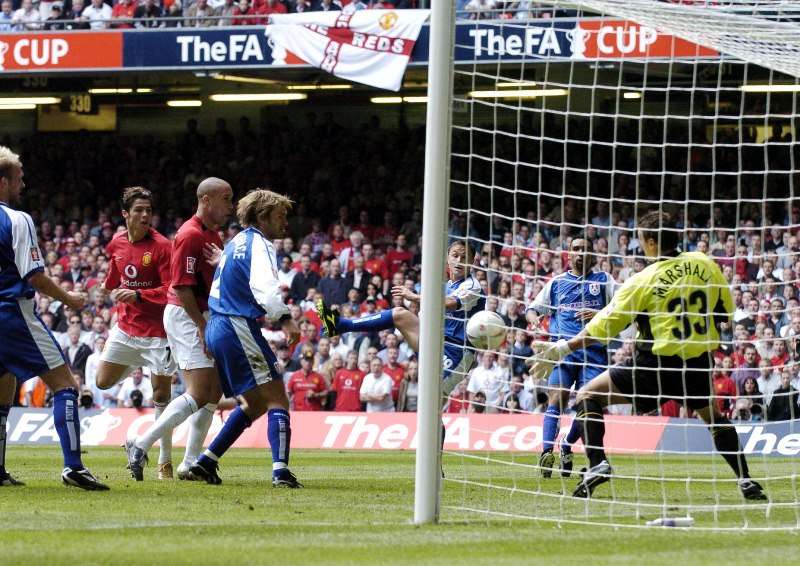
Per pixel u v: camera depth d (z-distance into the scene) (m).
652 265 24.11
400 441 51.53
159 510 21.53
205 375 28.16
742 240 62.34
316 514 21.30
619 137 69.38
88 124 86.75
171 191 80.25
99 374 33.59
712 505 23.97
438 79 19.73
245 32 66.88
